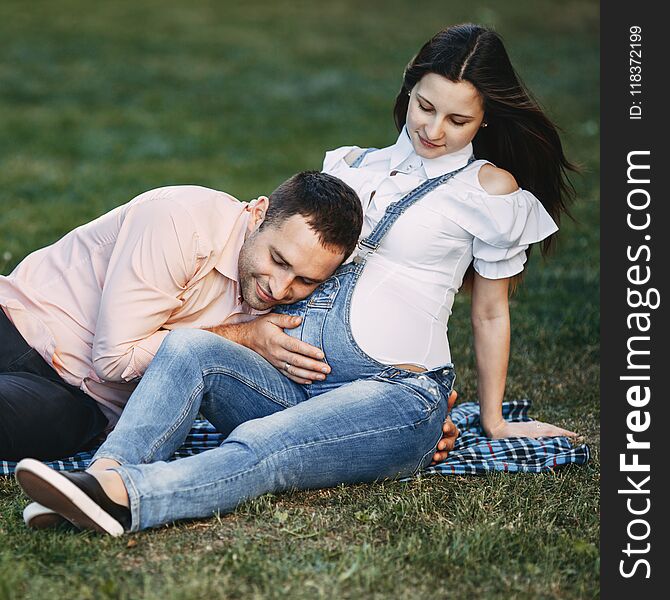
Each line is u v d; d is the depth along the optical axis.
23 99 12.84
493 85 3.83
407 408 3.54
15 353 3.67
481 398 4.18
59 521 3.14
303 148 11.06
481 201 3.84
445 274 3.85
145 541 3.08
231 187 9.31
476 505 3.49
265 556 3.03
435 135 3.83
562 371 5.26
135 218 3.62
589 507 3.60
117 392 3.75
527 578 3.00
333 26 17.88
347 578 2.90
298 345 3.63
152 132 11.59
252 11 19.03
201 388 3.45
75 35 16.52
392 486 3.64
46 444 3.59
